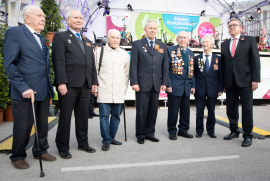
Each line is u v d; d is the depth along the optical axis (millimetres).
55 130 3701
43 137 2330
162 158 2430
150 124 3117
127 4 9898
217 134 3469
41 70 2166
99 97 2721
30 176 1966
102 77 2740
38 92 2125
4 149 2574
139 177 1965
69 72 2359
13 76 1968
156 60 2953
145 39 3012
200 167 2188
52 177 1952
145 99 2963
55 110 5277
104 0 9250
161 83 3061
